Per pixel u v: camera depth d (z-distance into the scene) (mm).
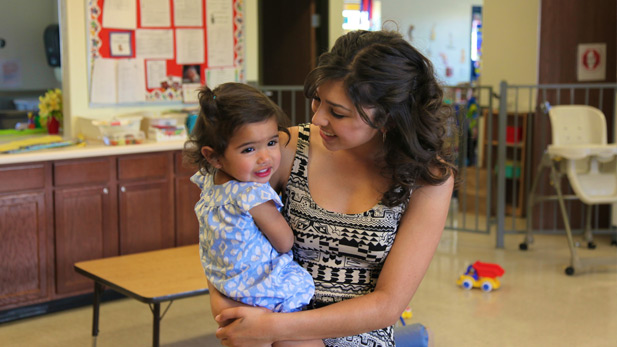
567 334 3811
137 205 4449
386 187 1582
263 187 1589
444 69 10477
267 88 5465
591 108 5316
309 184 1627
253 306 1600
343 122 1450
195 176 1784
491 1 6816
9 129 4766
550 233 6020
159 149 4477
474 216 6898
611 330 3865
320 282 1632
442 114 1532
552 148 4945
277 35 6664
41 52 4863
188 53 5047
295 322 1478
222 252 1631
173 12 4945
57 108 4730
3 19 4691
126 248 4422
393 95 1431
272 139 1601
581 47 6191
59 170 4094
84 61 4609
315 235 1607
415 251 1553
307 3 6387
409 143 1485
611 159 4969
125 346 3666
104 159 4277
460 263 5199
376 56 1426
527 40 6535
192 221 4723
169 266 3633
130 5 4742
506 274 4922
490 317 4074
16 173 3934
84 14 4574
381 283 1545
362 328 1502
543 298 4406
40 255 4078
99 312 4160
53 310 4184
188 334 3846
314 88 1469
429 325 3945
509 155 6891
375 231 1565
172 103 5031
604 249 5594
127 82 4785
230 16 5234
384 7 9883
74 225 4191
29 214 4008
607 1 6117
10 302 3992
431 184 1557
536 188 5984
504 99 5527
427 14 10227
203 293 3229
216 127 1564
